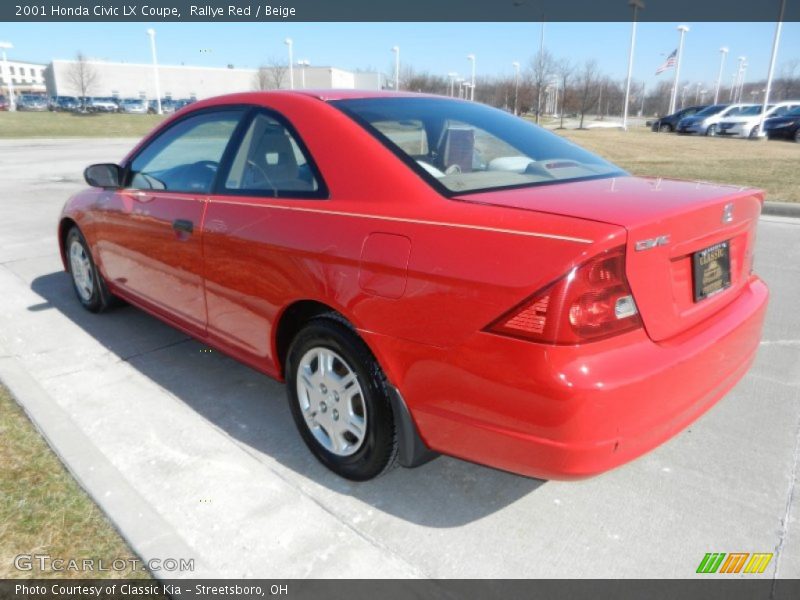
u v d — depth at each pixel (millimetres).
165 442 2953
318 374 2666
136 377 3646
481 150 2822
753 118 27219
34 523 2324
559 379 1871
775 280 5574
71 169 15867
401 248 2219
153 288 3713
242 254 2855
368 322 2312
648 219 1974
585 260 1850
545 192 2346
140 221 3631
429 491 2627
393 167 2451
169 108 74125
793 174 12203
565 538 2354
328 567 2186
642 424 2006
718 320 2383
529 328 1905
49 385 3525
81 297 4785
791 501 2555
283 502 2531
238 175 3057
